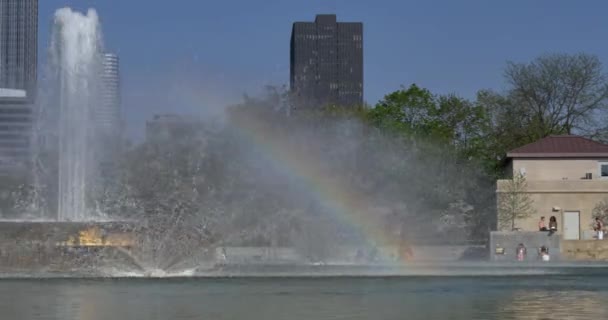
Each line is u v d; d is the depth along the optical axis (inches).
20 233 1600.6
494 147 4276.6
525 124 4434.1
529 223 3240.7
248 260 2044.8
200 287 1398.9
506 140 4362.7
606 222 3169.3
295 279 1528.1
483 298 1256.2
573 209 3225.9
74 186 2012.8
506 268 1909.4
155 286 1401.3
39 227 1608.0
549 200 3240.7
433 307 1143.0
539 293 1321.4
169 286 1403.8
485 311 1102.4
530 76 4498.0
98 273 1583.4
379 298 1243.8
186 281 1489.9
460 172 3499.0
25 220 1722.4
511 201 3221.0
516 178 3262.8
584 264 2145.7
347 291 1350.9
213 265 1718.8
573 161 3442.4
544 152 3454.7
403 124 3641.7
